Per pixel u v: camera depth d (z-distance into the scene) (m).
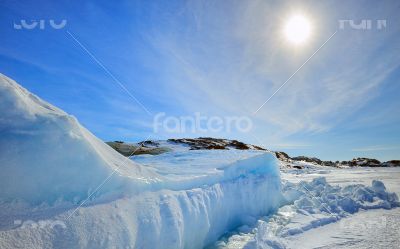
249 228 5.05
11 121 2.51
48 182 2.51
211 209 4.40
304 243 3.78
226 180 5.47
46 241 2.19
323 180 7.95
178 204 3.66
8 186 2.30
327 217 5.00
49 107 3.04
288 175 18.12
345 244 3.69
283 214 5.85
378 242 3.73
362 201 6.32
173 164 6.50
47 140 2.56
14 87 2.77
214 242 4.41
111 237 2.57
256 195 5.94
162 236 3.11
